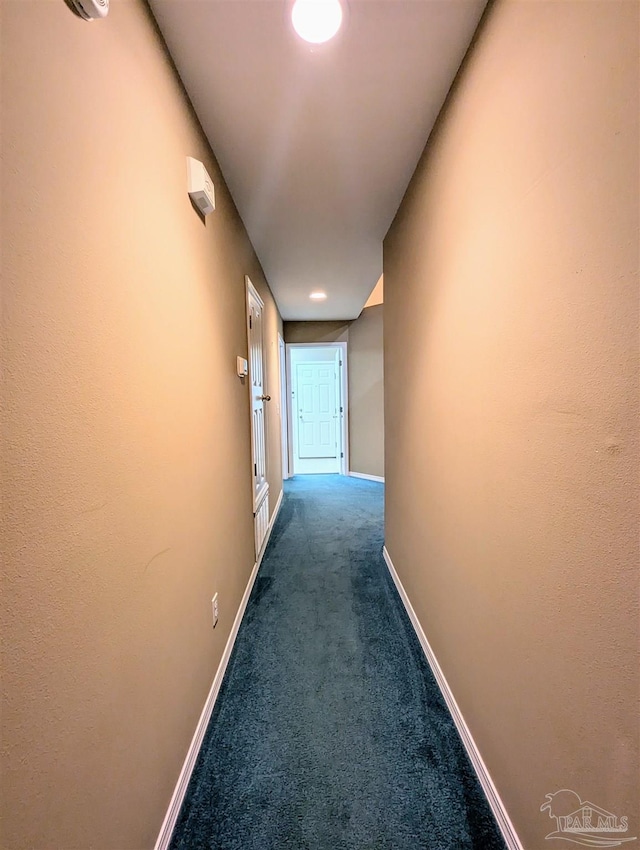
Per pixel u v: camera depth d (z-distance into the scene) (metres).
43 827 0.56
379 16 0.99
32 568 0.54
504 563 0.98
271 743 1.28
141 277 0.90
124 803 0.78
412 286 1.80
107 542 0.74
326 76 1.19
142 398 0.90
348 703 1.45
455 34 1.05
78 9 0.66
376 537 3.22
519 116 0.84
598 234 0.63
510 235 0.90
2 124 0.49
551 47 0.72
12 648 0.51
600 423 0.64
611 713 0.64
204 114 1.35
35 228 0.55
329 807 1.07
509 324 0.92
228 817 1.05
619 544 0.61
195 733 1.23
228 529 1.75
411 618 1.96
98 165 0.72
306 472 5.96
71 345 0.64
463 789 1.12
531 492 0.85
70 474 0.63
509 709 0.97
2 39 0.49
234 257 1.99
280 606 2.14
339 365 5.57
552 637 0.79
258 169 1.70
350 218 2.20
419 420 1.74
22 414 0.53
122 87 0.82
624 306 0.58
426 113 1.37
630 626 0.59
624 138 0.56
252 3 0.95
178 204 1.16
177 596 1.10
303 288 3.74
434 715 1.39
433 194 1.45
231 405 1.86
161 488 1.00
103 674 0.72
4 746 0.49
